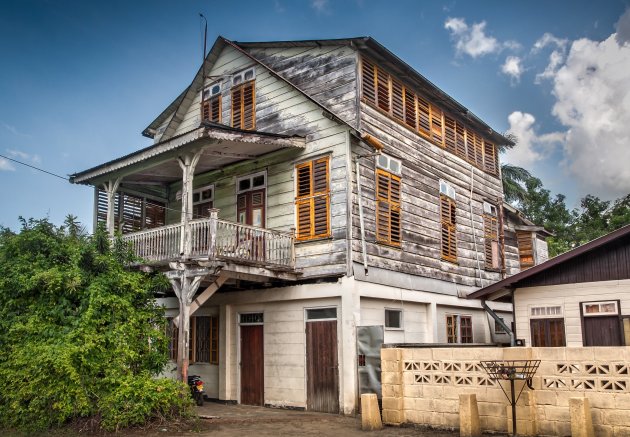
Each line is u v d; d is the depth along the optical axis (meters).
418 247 16.31
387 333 14.64
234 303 15.47
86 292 11.31
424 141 17.52
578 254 12.96
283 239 14.20
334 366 13.34
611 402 8.44
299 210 14.59
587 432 8.23
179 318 12.24
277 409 14.02
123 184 16.81
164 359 11.81
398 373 10.52
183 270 12.40
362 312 13.84
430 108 18.17
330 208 13.98
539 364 9.06
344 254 13.48
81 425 10.20
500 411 9.38
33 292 11.55
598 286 12.80
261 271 13.36
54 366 10.03
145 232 13.83
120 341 11.01
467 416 9.24
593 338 12.67
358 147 14.44
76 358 10.35
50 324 11.05
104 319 11.19
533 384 9.05
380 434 9.88
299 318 14.21
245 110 16.67
